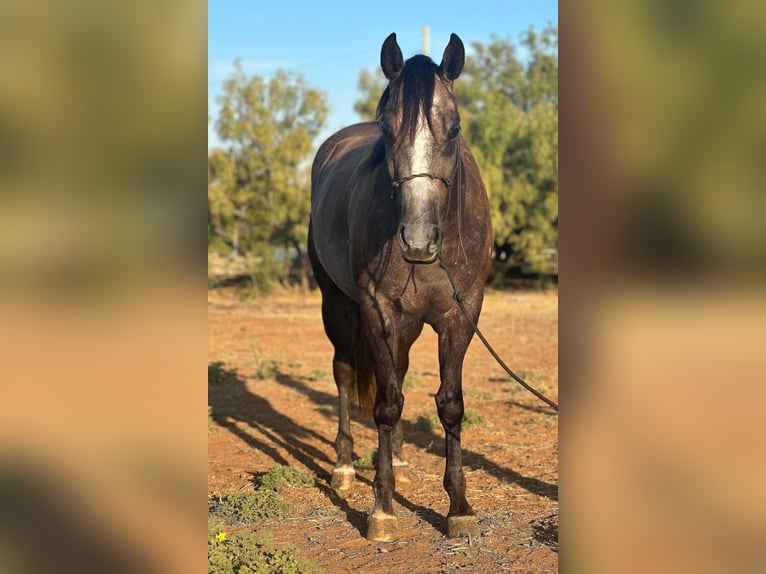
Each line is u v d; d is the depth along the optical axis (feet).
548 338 44.55
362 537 13.28
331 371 32.17
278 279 83.46
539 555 12.02
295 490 16.15
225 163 77.66
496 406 24.26
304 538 13.21
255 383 29.45
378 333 13.41
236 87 78.43
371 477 17.12
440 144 10.98
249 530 13.60
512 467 17.29
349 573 11.51
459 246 12.85
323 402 25.80
